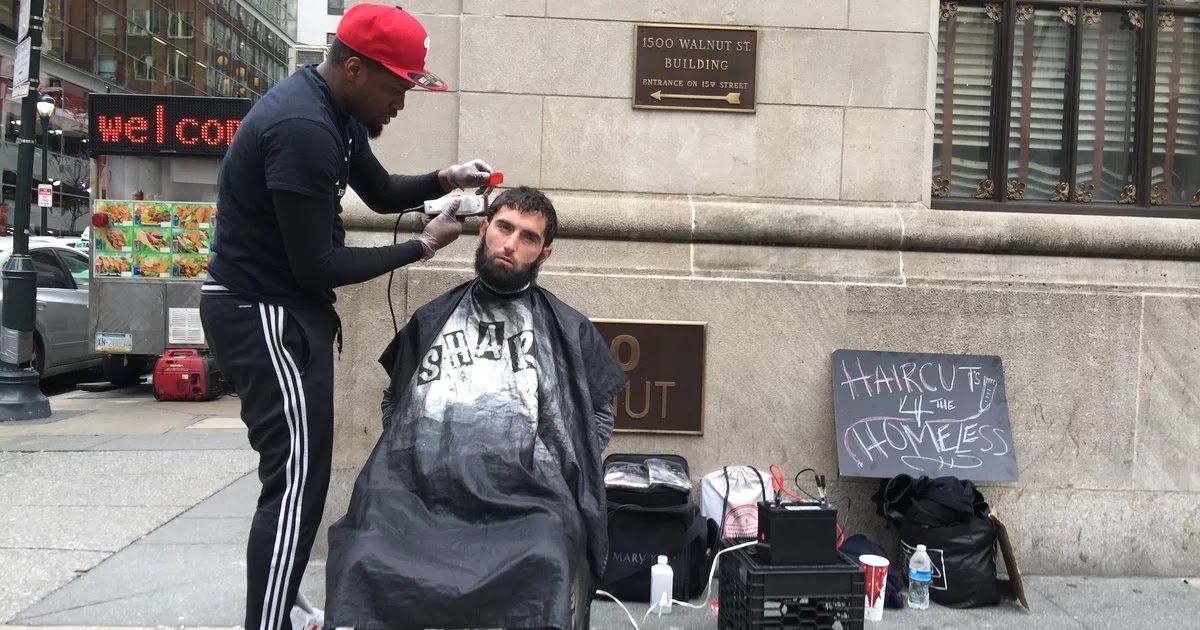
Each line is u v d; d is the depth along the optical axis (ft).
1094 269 13.92
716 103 14.15
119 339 30.07
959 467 13.14
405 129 14.05
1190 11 16.66
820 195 14.28
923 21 14.32
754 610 9.75
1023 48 16.47
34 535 14.23
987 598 12.06
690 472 13.47
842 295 13.58
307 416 8.58
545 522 7.55
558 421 8.71
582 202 13.65
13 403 25.86
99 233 29.86
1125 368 13.71
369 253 8.68
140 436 23.36
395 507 7.80
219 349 8.56
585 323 9.39
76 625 10.61
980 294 13.64
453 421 8.52
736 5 14.15
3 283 26.22
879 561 11.63
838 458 13.10
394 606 6.98
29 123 25.91
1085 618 11.74
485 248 9.18
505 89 14.02
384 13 8.48
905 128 14.32
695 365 13.47
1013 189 16.42
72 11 130.82
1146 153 16.47
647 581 11.85
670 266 13.62
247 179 8.22
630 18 14.08
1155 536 13.67
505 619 7.03
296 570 8.59
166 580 12.19
